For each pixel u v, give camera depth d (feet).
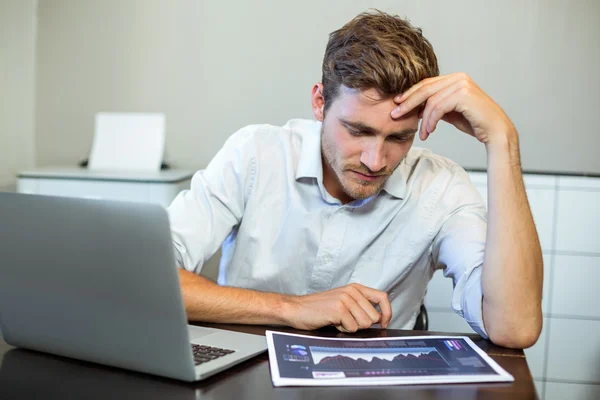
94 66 9.93
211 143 9.84
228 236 4.98
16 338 3.20
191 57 9.73
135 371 2.91
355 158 3.73
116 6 9.78
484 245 4.07
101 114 9.79
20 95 10.07
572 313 8.36
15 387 2.71
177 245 4.35
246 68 9.65
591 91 8.94
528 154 9.13
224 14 9.60
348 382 2.75
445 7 9.10
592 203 8.24
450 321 8.47
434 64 3.89
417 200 4.61
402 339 3.40
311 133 4.55
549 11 8.91
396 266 4.69
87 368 2.96
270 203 4.68
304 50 9.50
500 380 2.84
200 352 3.07
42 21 9.95
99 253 2.70
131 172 9.11
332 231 4.60
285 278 4.75
